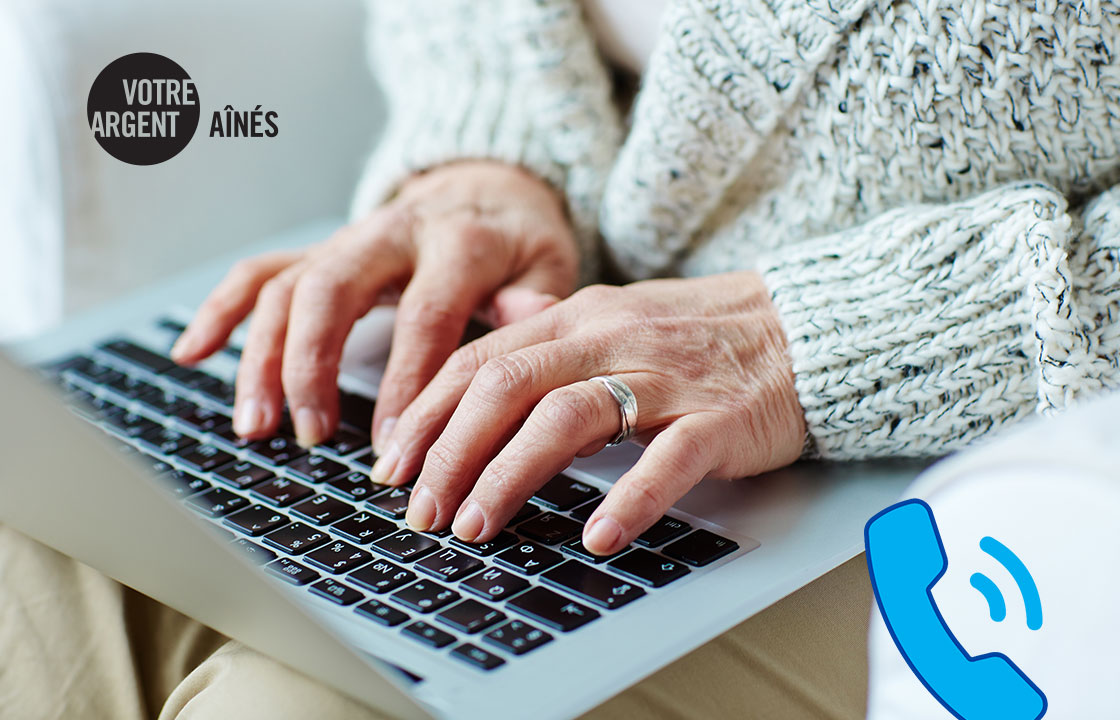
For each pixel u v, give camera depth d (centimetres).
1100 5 41
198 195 83
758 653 35
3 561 44
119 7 77
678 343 44
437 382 44
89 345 62
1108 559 31
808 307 45
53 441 32
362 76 90
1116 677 30
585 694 30
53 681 40
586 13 66
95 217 79
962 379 42
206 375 57
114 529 35
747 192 56
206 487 45
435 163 67
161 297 68
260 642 33
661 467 39
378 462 44
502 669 32
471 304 53
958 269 43
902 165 48
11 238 78
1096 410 35
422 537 40
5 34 73
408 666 32
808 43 47
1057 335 39
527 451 39
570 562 37
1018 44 43
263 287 57
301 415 49
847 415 43
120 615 42
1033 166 46
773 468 44
